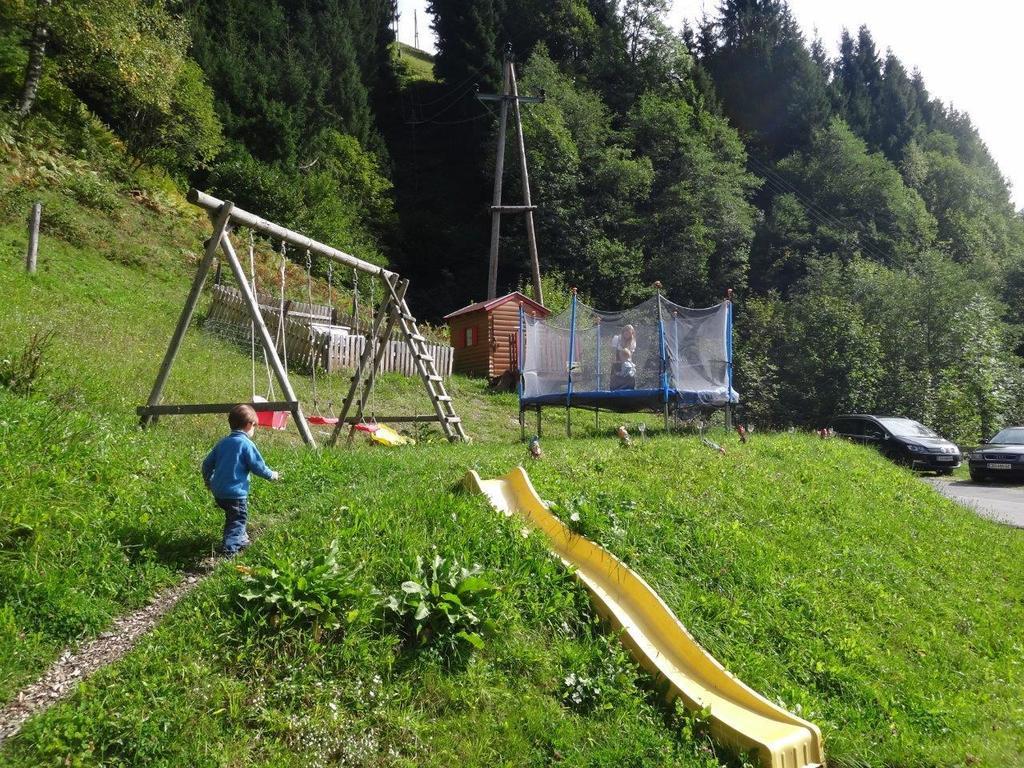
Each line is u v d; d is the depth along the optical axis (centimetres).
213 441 902
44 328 1259
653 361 1512
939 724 630
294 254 3794
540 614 554
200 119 3700
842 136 6519
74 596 473
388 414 1686
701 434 1370
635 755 468
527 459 917
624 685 525
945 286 3456
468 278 5388
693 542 785
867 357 3120
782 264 5691
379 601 485
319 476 770
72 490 593
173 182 3566
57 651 438
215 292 2102
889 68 9319
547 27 6775
